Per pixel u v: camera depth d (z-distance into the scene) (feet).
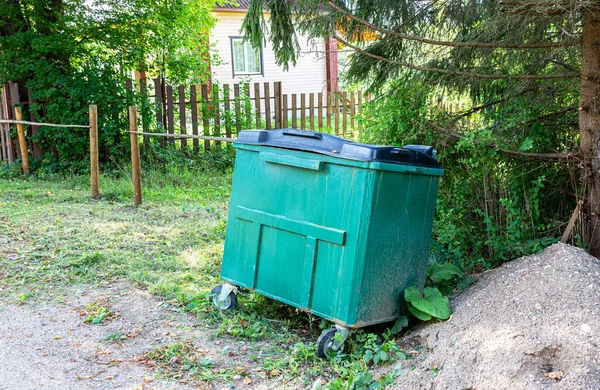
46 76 38.68
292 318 16.30
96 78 38.58
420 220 14.25
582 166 16.25
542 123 18.42
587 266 13.52
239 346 14.14
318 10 19.39
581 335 11.27
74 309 16.16
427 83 19.93
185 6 45.16
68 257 20.11
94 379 12.39
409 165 13.53
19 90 40.14
